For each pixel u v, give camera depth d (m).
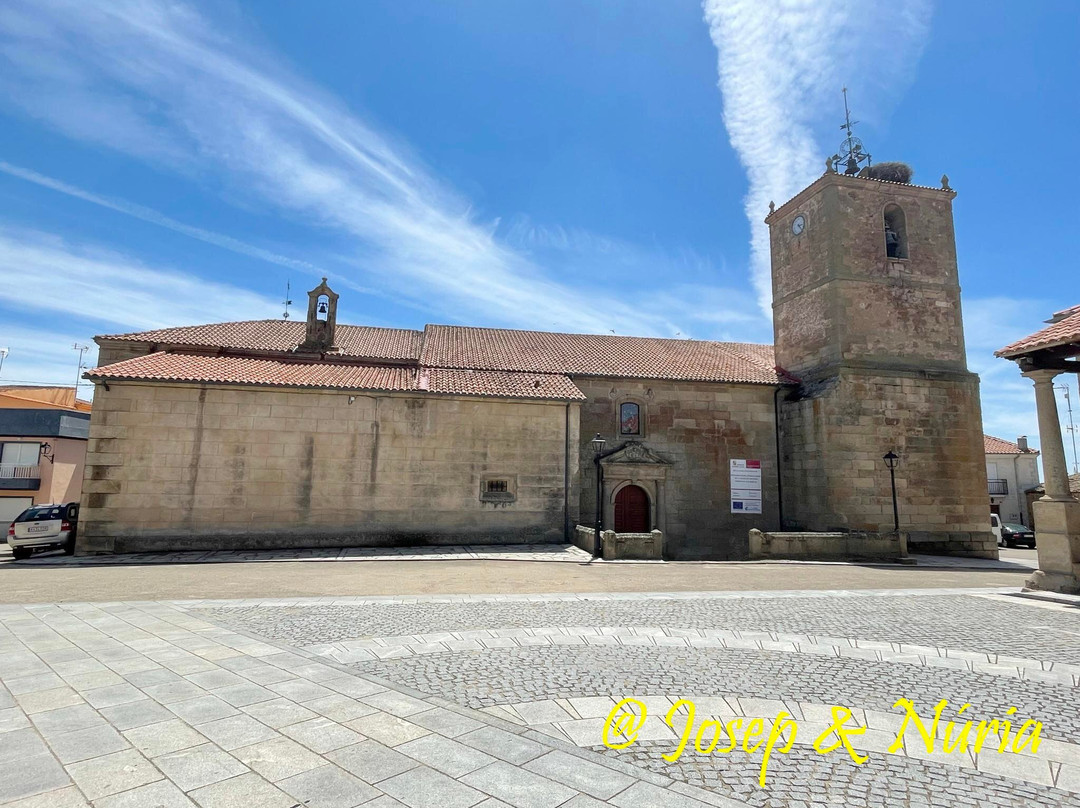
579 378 25.33
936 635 8.58
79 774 3.98
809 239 27.28
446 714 5.18
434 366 24.48
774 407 26.50
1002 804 3.83
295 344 25.41
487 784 3.92
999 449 42.28
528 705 5.49
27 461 28.30
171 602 10.41
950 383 25.33
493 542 20.92
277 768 4.11
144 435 19.05
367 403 20.77
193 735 4.66
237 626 8.58
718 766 4.32
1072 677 6.58
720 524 25.17
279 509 19.59
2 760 4.18
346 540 19.89
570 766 4.23
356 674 6.33
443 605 10.41
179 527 18.86
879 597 11.89
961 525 24.25
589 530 19.61
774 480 25.88
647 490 25.00
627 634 8.36
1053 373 13.02
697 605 10.71
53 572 14.88
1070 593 11.80
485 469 21.25
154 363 20.50
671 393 25.88
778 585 13.67
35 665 6.56
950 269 26.97
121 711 5.17
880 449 24.09
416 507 20.56
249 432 19.77
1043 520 12.61
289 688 5.82
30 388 34.56
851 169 29.61
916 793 3.96
